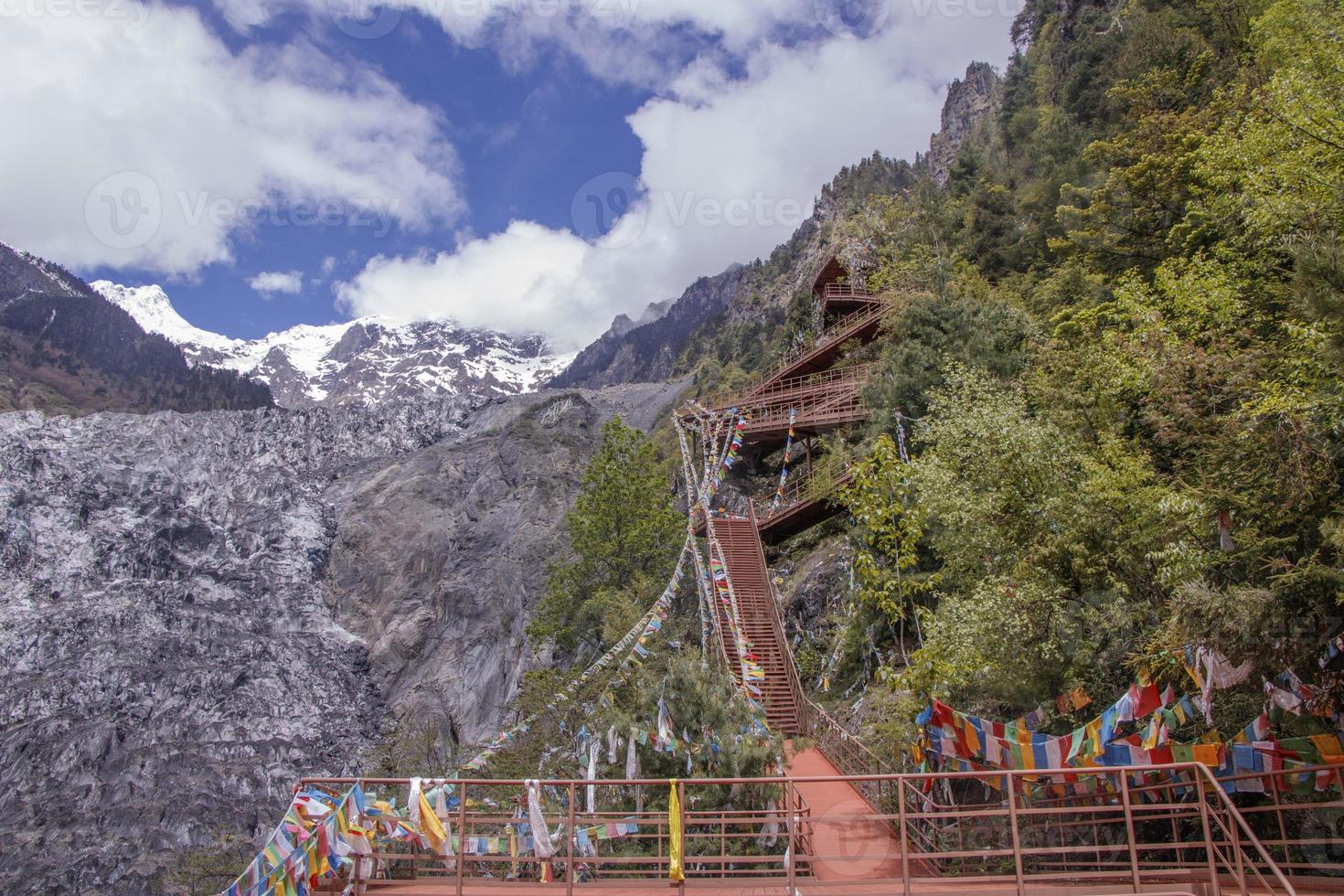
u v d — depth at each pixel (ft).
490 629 303.07
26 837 246.06
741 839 65.72
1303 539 48.34
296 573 378.32
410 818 47.50
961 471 80.69
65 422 457.68
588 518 175.01
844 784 81.25
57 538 398.42
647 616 113.50
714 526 152.56
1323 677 46.01
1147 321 69.82
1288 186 63.77
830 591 126.41
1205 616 46.01
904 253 199.82
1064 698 58.80
